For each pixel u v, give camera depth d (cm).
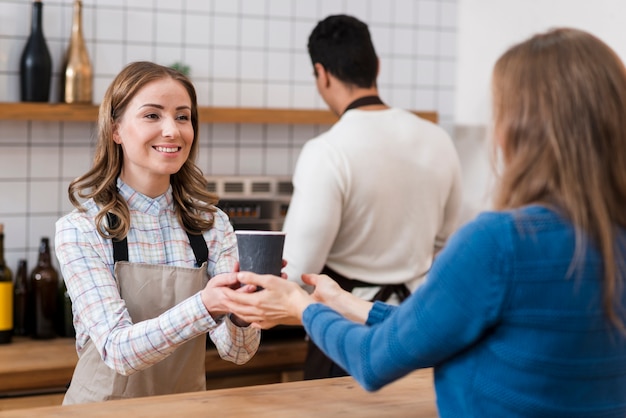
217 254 188
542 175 110
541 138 110
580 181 108
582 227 107
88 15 308
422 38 362
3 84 297
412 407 147
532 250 107
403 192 230
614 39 294
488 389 111
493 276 107
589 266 108
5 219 303
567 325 107
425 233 236
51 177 309
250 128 337
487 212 112
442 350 111
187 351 179
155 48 319
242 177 310
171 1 320
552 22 319
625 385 116
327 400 150
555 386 109
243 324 174
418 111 346
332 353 124
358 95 238
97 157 179
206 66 327
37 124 305
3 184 302
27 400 256
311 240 224
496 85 116
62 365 257
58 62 303
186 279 176
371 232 229
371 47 239
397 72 359
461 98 365
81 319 169
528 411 109
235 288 153
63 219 175
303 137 346
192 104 183
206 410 142
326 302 160
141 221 179
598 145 108
